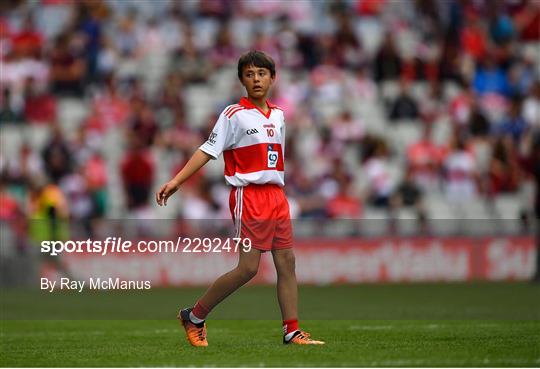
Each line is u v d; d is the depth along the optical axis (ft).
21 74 256.11
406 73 266.16
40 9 275.80
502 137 238.68
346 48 268.41
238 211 80.79
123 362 74.02
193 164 80.02
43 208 190.19
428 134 237.86
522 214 202.39
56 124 225.97
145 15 273.95
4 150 239.30
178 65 260.42
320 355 75.66
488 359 73.10
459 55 273.13
